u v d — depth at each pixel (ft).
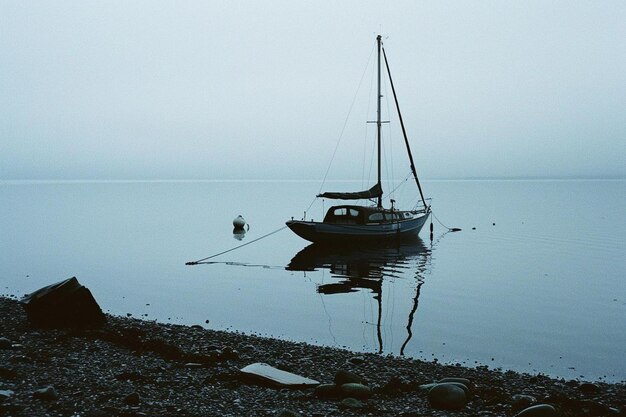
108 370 36.14
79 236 168.45
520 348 55.83
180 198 491.31
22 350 39.34
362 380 38.24
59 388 30.94
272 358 44.75
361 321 67.36
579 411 33.78
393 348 55.31
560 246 154.92
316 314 71.05
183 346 46.93
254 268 112.37
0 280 91.91
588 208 361.71
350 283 95.45
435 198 554.46
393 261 123.65
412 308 75.15
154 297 81.15
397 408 32.86
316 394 34.04
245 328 63.21
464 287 91.71
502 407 33.76
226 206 366.02
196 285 91.97
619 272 108.68
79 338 44.37
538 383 42.78
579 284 95.20
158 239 165.07
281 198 506.89
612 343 57.98
